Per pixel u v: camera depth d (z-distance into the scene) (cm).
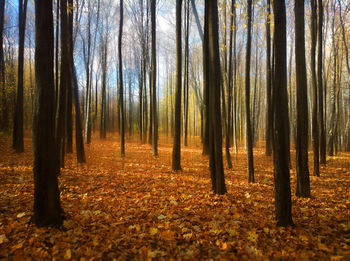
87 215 361
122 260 247
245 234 313
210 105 502
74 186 538
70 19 820
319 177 726
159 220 361
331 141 1309
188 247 280
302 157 506
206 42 544
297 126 516
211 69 485
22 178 570
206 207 422
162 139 2583
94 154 1097
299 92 508
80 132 848
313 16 741
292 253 261
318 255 257
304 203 459
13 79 1570
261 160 1094
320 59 954
